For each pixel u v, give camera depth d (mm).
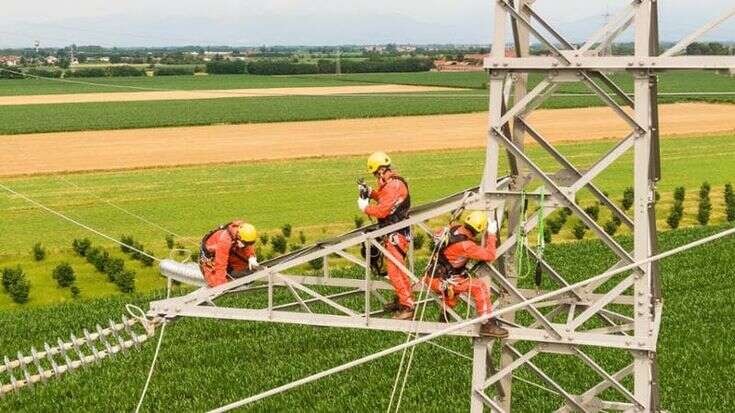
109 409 20703
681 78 179625
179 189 56656
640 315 12758
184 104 130750
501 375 13508
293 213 48969
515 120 14141
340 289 30531
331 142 81125
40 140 83250
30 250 40781
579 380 21750
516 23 13773
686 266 33969
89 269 37844
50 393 21562
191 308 14461
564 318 25953
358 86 175125
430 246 39125
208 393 21500
